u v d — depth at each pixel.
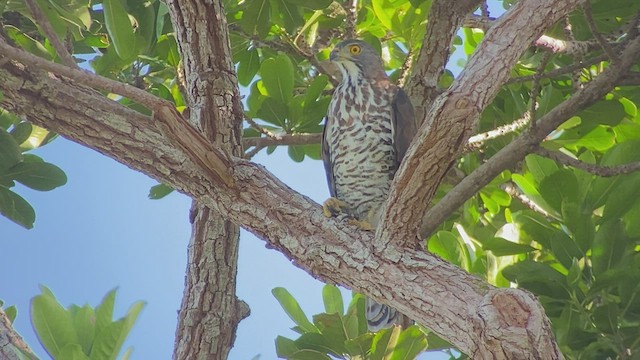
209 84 8.88
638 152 10.05
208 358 9.40
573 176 9.56
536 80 9.74
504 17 6.84
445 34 10.62
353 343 8.83
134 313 8.33
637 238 9.80
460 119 6.66
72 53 10.63
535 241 9.98
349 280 7.58
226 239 9.35
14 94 7.99
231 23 11.74
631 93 11.76
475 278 6.97
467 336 6.66
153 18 11.16
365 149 10.75
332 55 11.02
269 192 8.18
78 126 8.14
